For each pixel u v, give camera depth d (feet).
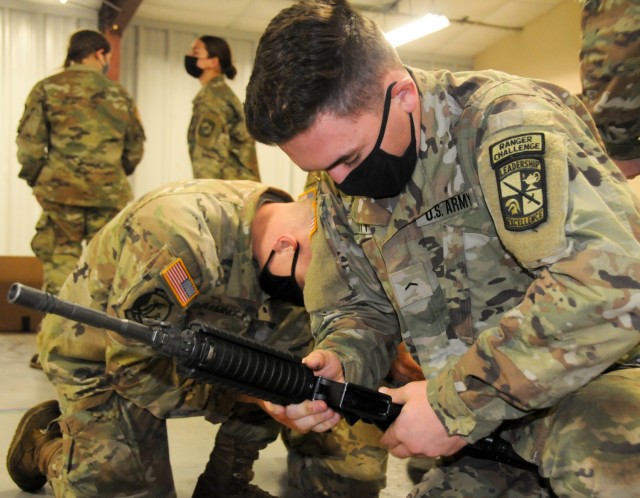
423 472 7.65
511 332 3.59
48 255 13.91
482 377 3.67
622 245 3.33
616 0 5.58
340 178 4.03
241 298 5.56
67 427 5.63
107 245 5.60
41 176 13.75
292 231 5.40
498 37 26.84
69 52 14.01
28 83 22.35
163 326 3.58
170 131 25.03
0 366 12.82
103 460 5.53
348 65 3.58
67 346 5.67
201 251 5.14
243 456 6.54
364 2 23.50
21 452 6.53
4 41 22.09
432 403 3.88
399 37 21.85
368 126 3.74
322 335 5.08
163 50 24.99
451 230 4.16
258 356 3.90
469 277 4.19
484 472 4.57
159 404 5.53
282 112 3.57
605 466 3.56
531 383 3.54
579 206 3.40
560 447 3.75
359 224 4.60
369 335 4.89
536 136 3.53
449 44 27.61
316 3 3.73
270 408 4.59
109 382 5.41
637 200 3.61
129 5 21.27
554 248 3.42
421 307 4.34
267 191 5.74
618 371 4.13
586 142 3.66
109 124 13.92
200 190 5.48
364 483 6.52
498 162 3.62
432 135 4.04
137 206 5.45
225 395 5.93
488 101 3.89
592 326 3.40
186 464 7.64
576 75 23.34
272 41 3.62
